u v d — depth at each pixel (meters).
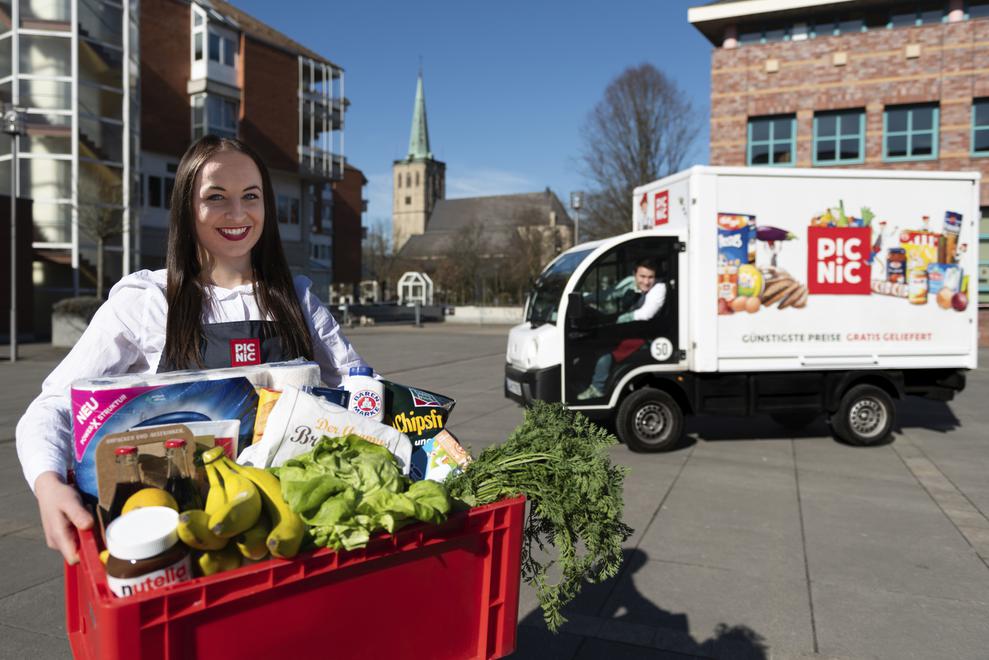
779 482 6.55
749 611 3.88
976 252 8.05
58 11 27.84
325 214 62.75
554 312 7.75
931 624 3.73
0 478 6.67
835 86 22.50
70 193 27.97
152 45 36.00
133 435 1.42
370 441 1.68
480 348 23.25
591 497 1.79
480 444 8.03
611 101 32.12
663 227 8.08
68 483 1.56
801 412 8.16
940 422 9.70
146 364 1.97
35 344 22.98
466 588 1.55
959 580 4.31
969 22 21.06
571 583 1.83
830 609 3.91
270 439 1.57
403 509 1.38
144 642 1.12
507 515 1.59
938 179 7.96
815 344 7.84
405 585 1.45
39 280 28.17
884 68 21.95
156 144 36.19
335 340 2.32
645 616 3.82
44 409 1.65
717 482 6.54
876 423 8.07
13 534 5.07
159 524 1.23
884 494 6.18
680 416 7.76
